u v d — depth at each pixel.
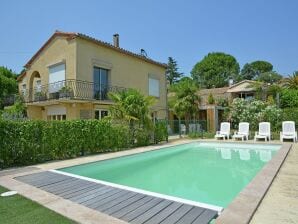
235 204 4.57
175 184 7.73
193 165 10.81
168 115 26.84
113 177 8.86
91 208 4.64
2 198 5.30
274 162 8.45
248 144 15.12
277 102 24.03
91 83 18.33
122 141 13.80
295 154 10.51
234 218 3.96
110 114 14.41
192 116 25.45
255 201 4.71
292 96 25.00
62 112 18.94
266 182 6.00
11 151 9.26
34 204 4.88
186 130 22.70
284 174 7.05
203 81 61.94
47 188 6.06
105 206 4.73
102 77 19.66
